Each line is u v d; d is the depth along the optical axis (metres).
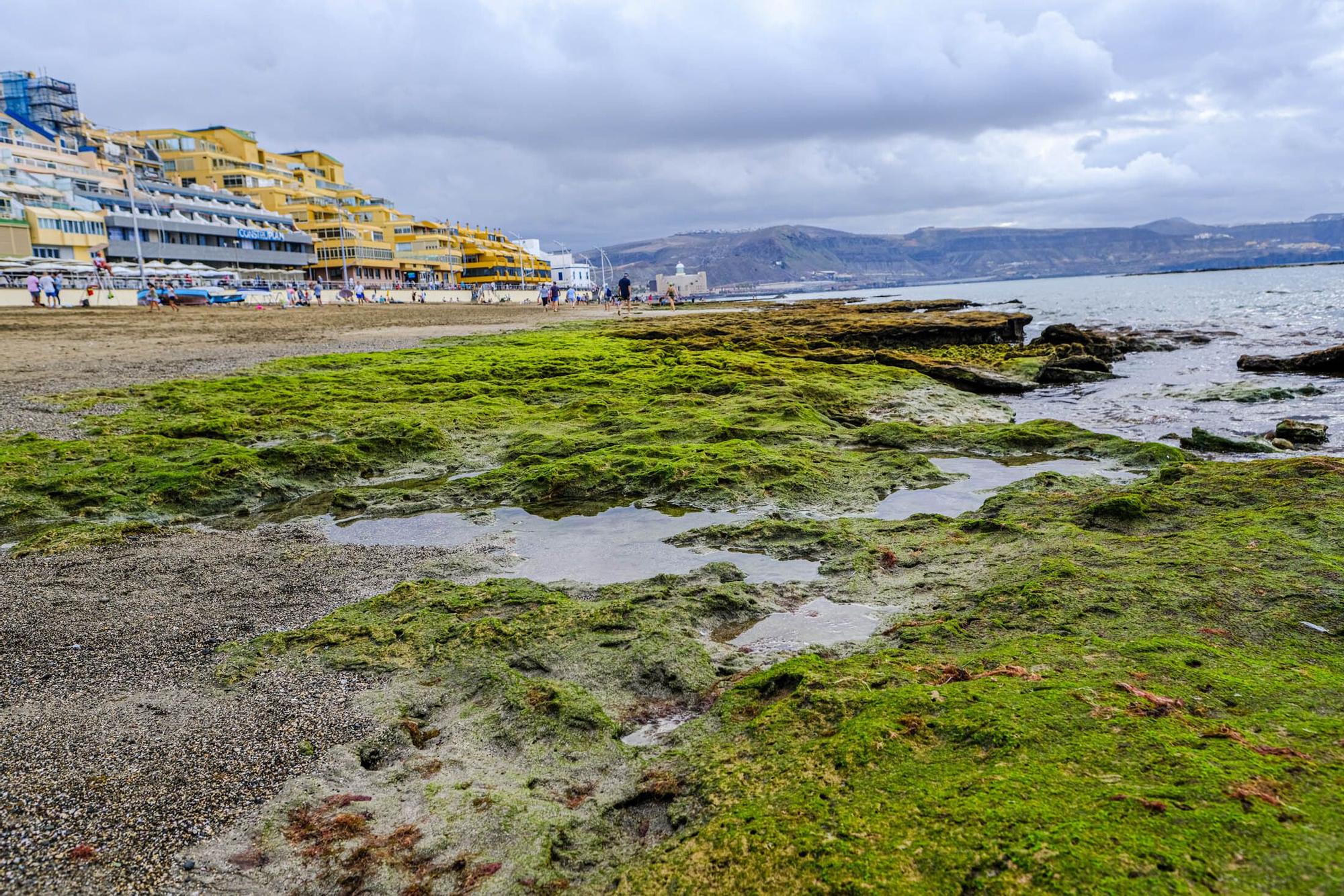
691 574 7.33
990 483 11.02
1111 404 18.50
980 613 5.87
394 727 4.74
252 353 25.86
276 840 3.70
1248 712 4.02
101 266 63.97
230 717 4.82
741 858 3.27
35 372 20.53
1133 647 4.89
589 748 4.51
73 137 115.94
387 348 28.05
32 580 7.38
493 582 7.18
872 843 3.19
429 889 3.45
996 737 3.80
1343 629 5.16
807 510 9.84
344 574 7.64
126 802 3.93
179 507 10.12
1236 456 12.94
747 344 26.98
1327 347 28.89
